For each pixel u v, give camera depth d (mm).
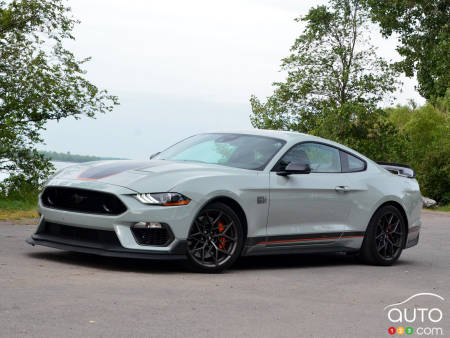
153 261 6082
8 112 13930
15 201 11773
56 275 4895
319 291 5148
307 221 6508
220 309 4129
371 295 5125
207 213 5641
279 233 6211
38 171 13766
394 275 6465
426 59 29578
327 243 6730
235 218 5809
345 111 28672
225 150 6512
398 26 29938
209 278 5367
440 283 6078
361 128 29406
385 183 7363
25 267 5137
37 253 6000
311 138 6906
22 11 13945
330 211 6727
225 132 7004
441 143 36344
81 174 5801
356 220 6988
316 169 6746
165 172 5664
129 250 5301
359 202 7008
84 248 5469
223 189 5719
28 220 9016
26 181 13656
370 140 29344
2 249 6098
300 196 6387
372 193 7137
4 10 13930
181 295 4492
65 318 3564
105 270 5344
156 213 5355
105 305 3961
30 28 14242
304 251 6535
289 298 4723
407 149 29609
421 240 10641
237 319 3887
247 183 5941
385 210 7266
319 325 3891
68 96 14094
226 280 5332
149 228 5367
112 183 5488
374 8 30250
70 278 4812
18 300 3918
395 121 45375
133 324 3553
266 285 5238
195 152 6621
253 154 6391
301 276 5930
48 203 5820
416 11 29578
